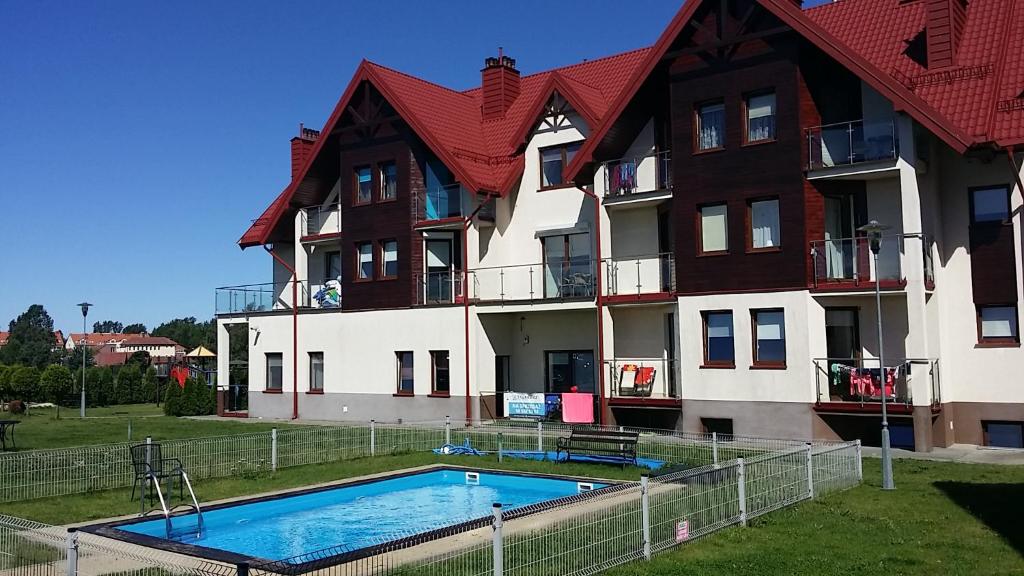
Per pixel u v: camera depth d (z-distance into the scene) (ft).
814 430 70.03
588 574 31.01
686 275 77.25
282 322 109.81
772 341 73.20
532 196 93.15
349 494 54.70
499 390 95.09
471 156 94.68
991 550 34.37
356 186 103.19
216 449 61.05
